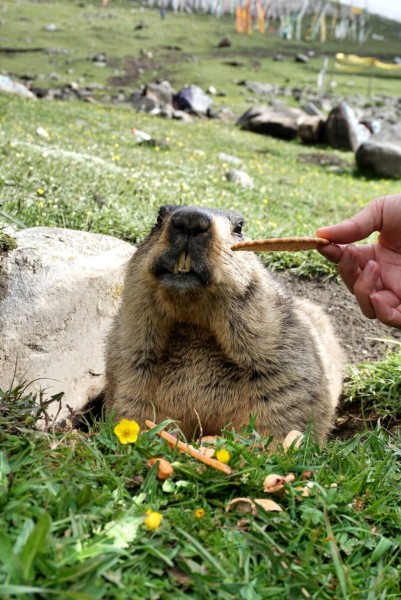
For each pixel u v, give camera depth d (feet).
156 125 12.65
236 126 15.51
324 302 4.17
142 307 2.58
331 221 6.57
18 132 8.04
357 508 1.93
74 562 1.57
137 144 9.56
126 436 1.94
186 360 2.60
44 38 31.45
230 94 23.82
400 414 3.24
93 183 5.04
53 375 2.95
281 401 2.57
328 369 2.99
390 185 10.78
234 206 5.62
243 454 2.00
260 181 8.52
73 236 3.25
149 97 16.38
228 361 2.58
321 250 2.38
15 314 2.83
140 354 2.63
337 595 1.64
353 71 33.12
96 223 4.11
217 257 2.44
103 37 33.06
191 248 2.42
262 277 2.63
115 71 25.80
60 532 1.65
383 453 2.32
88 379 3.16
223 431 2.15
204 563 1.66
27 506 1.67
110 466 1.94
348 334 3.93
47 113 11.13
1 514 1.65
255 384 2.57
